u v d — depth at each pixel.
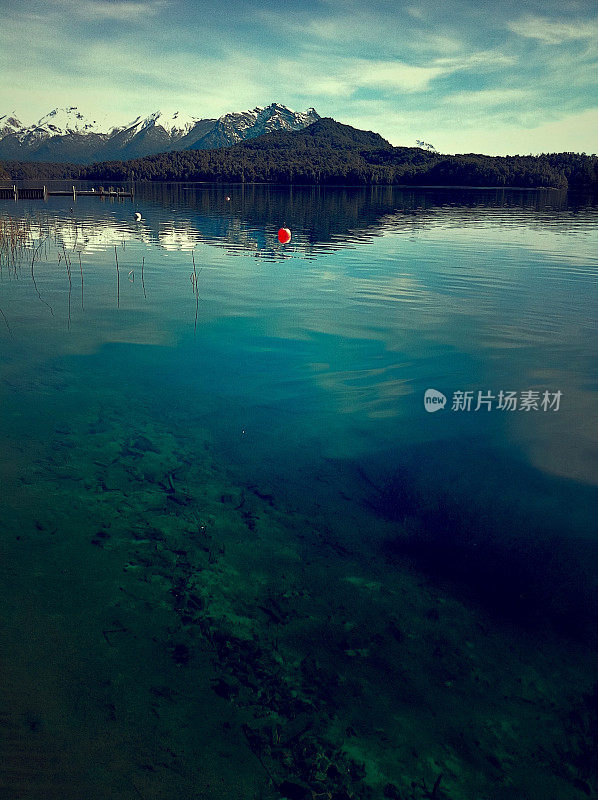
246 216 35.88
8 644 3.70
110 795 2.80
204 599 4.21
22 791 2.79
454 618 4.08
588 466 6.02
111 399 7.68
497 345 9.58
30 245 20.45
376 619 4.06
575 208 47.72
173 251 20.02
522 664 3.69
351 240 23.62
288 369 8.71
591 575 4.51
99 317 11.34
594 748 3.14
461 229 28.56
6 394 7.66
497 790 2.91
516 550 4.80
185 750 3.07
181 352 9.44
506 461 6.15
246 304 12.34
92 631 3.85
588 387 7.85
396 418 7.14
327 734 3.20
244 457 6.30
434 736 3.21
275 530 5.07
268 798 2.84
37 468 5.90
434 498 5.54
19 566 4.45
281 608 4.14
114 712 3.26
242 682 3.51
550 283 14.46
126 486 5.68
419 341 9.80
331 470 6.06
